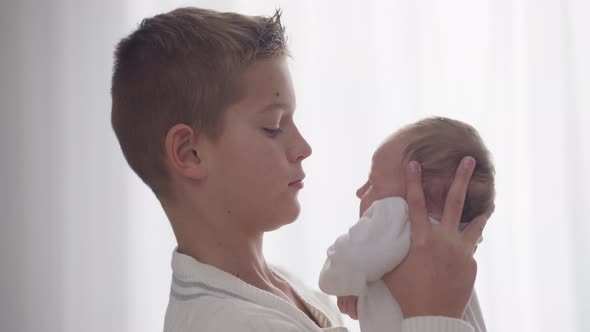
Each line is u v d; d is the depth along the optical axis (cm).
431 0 212
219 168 81
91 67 234
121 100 88
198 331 75
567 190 209
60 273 232
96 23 234
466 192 92
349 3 215
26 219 234
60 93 234
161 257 228
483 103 210
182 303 80
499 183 210
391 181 94
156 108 83
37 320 232
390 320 88
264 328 73
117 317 229
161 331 227
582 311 207
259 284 86
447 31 212
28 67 236
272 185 82
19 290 232
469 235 88
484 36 211
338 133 213
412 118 211
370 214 92
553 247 209
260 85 82
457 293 84
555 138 210
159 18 88
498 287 209
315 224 212
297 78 214
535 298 209
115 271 230
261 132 82
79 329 230
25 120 235
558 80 210
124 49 89
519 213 210
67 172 233
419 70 211
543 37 211
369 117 212
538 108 210
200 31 83
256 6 218
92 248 231
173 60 82
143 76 85
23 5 236
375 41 214
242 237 85
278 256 212
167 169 85
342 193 212
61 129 234
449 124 96
